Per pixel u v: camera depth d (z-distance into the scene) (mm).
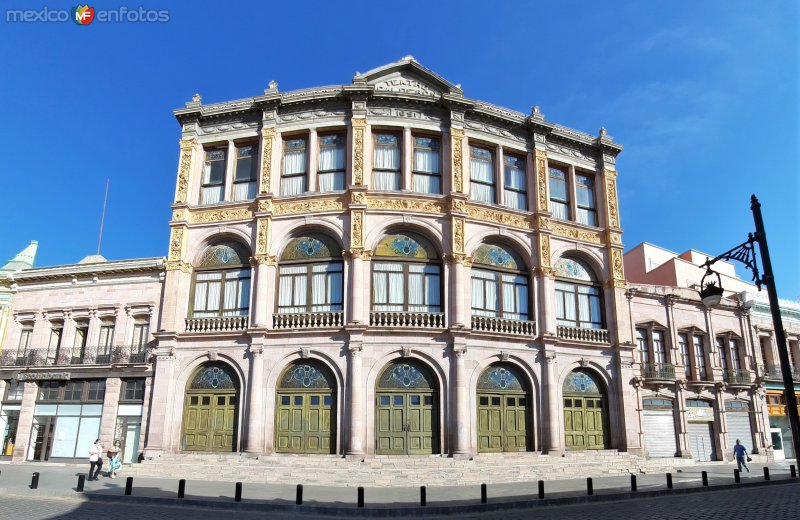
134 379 30016
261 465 23734
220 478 23062
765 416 36750
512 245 29938
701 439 33969
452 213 28094
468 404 26297
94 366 30125
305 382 26234
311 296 27531
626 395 29891
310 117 29609
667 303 34875
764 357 39281
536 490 20375
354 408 24969
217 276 28688
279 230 28094
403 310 27203
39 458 30297
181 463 24625
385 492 19906
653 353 33594
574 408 29109
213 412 26641
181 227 28766
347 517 16188
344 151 29469
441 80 30203
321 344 26125
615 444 29453
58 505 17047
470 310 27500
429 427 25906
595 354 30031
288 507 16688
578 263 31781
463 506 16906
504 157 31266
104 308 31547
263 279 27188
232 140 30156
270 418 25766
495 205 29438
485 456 25531
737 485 22688
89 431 30156
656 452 31922
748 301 37750
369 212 27781
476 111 30047
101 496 18359
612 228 32219
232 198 29594
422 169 29547
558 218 31172
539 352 28500
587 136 33125
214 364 27219
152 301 30812
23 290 33344
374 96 29031
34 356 31531
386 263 27766
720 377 35531
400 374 26266
